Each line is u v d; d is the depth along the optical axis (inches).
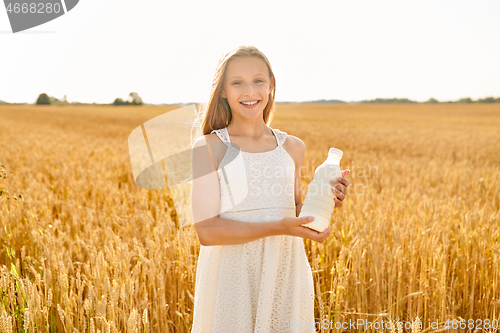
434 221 140.4
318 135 815.1
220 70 65.7
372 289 109.5
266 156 66.1
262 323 64.0
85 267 108.1
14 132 895.1
